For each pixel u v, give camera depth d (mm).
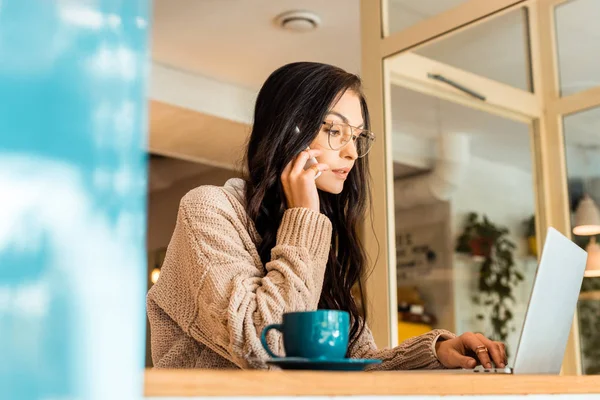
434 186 3055
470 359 1323
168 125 4605
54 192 507
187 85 4312
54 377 493
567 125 3463
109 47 548
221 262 1315
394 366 1469
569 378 1015
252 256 1401
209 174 5812
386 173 2740
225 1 3492
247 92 4574
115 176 536
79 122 526
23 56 509
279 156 1502
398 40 2811
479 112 3240
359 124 1596
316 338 908
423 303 3256
